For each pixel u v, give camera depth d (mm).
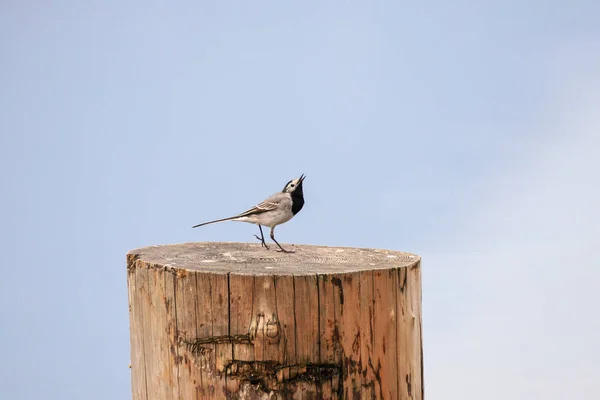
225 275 9828
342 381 9930
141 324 11070
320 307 9805
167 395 10461
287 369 9727
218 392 9891
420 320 11352
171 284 10328
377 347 10156
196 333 10039
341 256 11867
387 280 10281
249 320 9766
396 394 10398
